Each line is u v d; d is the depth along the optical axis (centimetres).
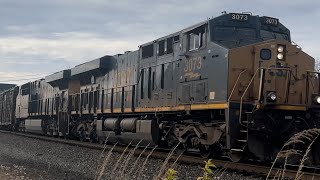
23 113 3862
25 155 1858
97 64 2303
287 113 1232
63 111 2872
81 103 2591
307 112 1249
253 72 1264
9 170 1384
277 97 1238
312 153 1190
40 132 3350
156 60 1727
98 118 2344
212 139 1302
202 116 1411
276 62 1267
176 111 1545
